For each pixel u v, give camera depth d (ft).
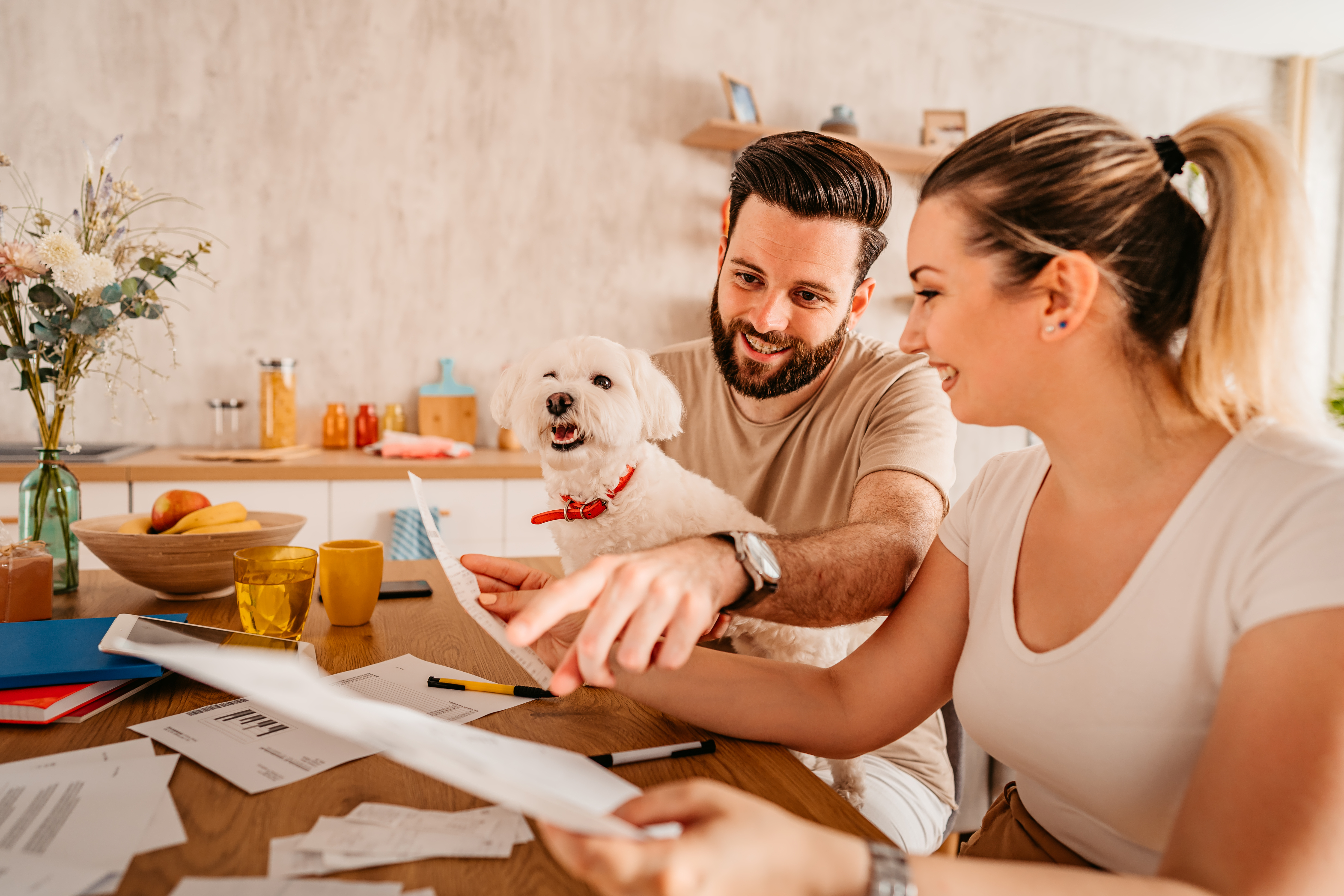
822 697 2.63
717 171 10.97
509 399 5.01
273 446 9.34
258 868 1.61
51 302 3.90
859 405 4.23
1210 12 11.66
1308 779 1.63
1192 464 2.22
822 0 11.17
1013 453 2.92
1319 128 13.10
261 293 9.61
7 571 3.20
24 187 8.81
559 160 10.43
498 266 10.34
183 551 3.47
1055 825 2.51
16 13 8.69
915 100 11.61
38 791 1.87
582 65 10.41
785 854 1.38
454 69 10.02
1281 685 1.75
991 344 2.28
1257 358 2.10
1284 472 2.02
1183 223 2.21
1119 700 2.19
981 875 1.48
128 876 1.57
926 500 3.43
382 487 8.30
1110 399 2.24
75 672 2.40
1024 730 2.40
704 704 2.49
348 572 3.29
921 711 2.77
